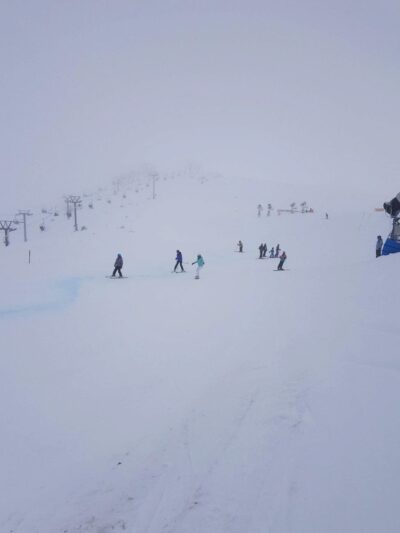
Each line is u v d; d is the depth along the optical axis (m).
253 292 12.57
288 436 3.71
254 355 6.29
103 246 33.84
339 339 6.26
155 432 4.27
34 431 4.54
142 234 39.34
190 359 6.61
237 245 34.84
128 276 19.12
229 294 12.70
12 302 12.89
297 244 33.12
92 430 4.48
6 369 6.64
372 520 2.55
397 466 3.03
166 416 4.61
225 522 2.78
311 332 6.99
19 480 3.64
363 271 11.84
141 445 4.04
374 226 36.44
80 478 3.61
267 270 19.22
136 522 2.94
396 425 3.57
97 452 4.01
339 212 48.62
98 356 7.18
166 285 15.62
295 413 4.12
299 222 42.19
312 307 8.98
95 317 10.42
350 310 7.90
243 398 4.70
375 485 2.87
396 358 5.04
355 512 2.64
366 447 3.33
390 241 15.92
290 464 3.29
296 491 2.96
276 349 6.40
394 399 4.03
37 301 13.03
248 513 2.83
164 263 25.34
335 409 4.05
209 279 16.83
